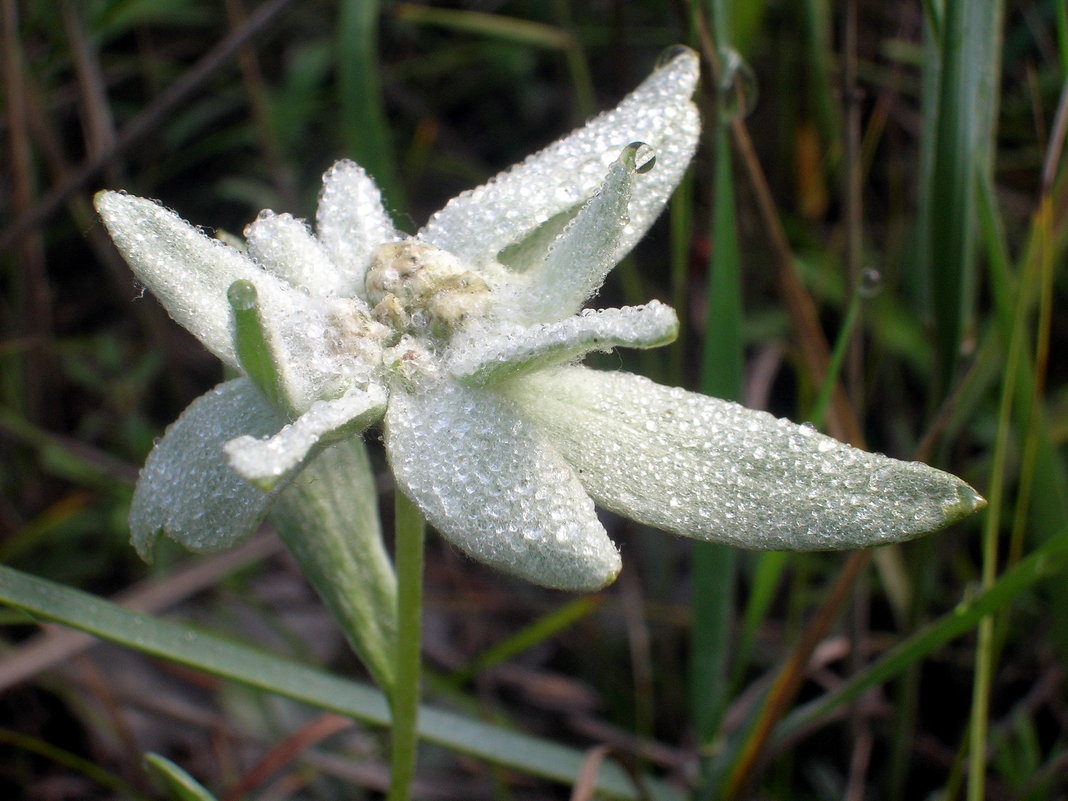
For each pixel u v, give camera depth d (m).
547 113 0.18
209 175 0.17
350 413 0.07
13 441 0.14
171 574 0.12
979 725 0.10
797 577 0.12
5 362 0.14
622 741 0.12
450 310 0.08
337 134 0.17
